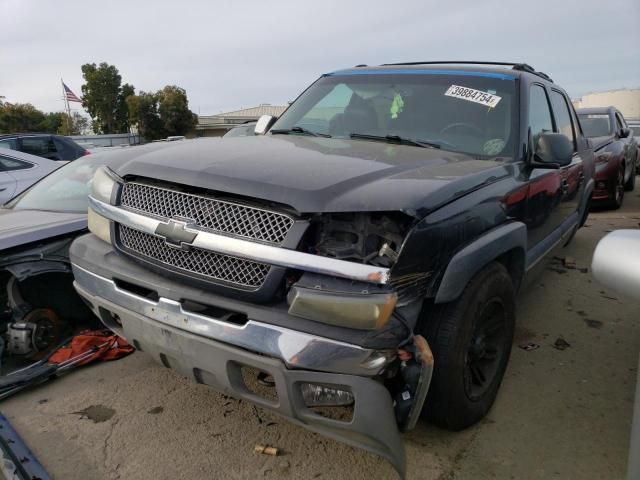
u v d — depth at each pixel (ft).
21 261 11.16
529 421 9.73
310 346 6.60
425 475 8.29
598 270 5.28
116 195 8.84
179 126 162.71
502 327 9.50
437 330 7.97
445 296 7.43
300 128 12.36
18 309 11.96
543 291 16.69
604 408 10.19
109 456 8.84
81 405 10.39
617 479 8.25
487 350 9.43
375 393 6.61
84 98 182.50
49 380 11.40
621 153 30.58
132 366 12.00
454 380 8.14
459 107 11.27
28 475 8.07
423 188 7.32
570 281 17.67
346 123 11.94
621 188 32.17
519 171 10.17
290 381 6.73
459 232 7.63
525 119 11.01
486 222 8.41
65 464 8.64
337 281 6.65
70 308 12.85
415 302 7.10
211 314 7.49
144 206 8.39
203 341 7.33
